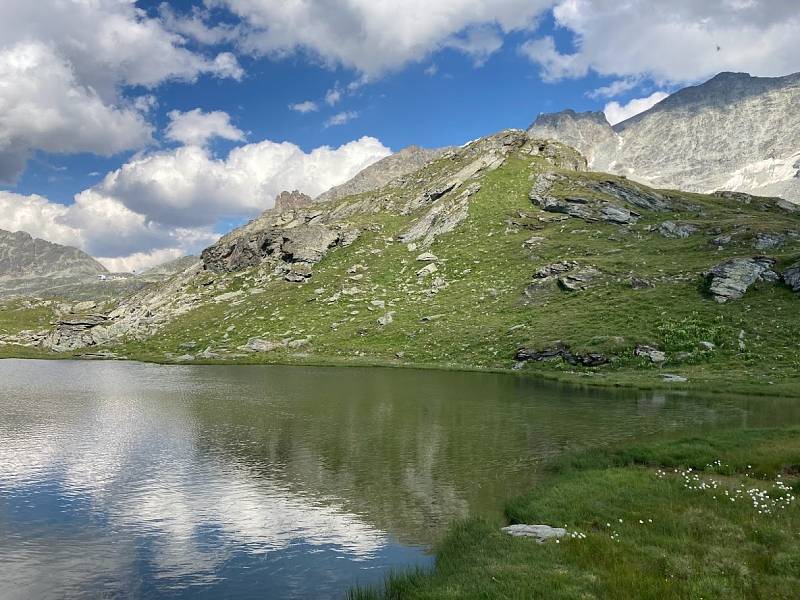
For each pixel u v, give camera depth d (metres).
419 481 28.08
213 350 112.38
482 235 139.25
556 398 52.81
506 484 27.31
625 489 24.00
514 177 170.38
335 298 127.06
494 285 110.38
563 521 20.92
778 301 72.50
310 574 18.59
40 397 61.25
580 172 164.75
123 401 57.25
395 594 15.93
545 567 16.25
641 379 59.97
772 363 59.91
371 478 28.80
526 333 82.19
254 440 37.94
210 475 30.00
